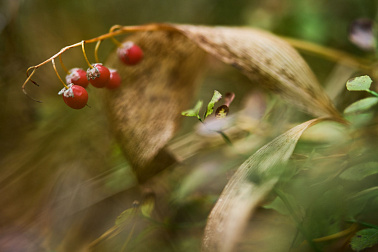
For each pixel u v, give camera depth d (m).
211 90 0.33
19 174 0.31
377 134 0.26
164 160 0.27
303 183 0.24
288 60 0.27
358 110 0.25
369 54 0.32
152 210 0.27
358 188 0.24
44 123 0.34
